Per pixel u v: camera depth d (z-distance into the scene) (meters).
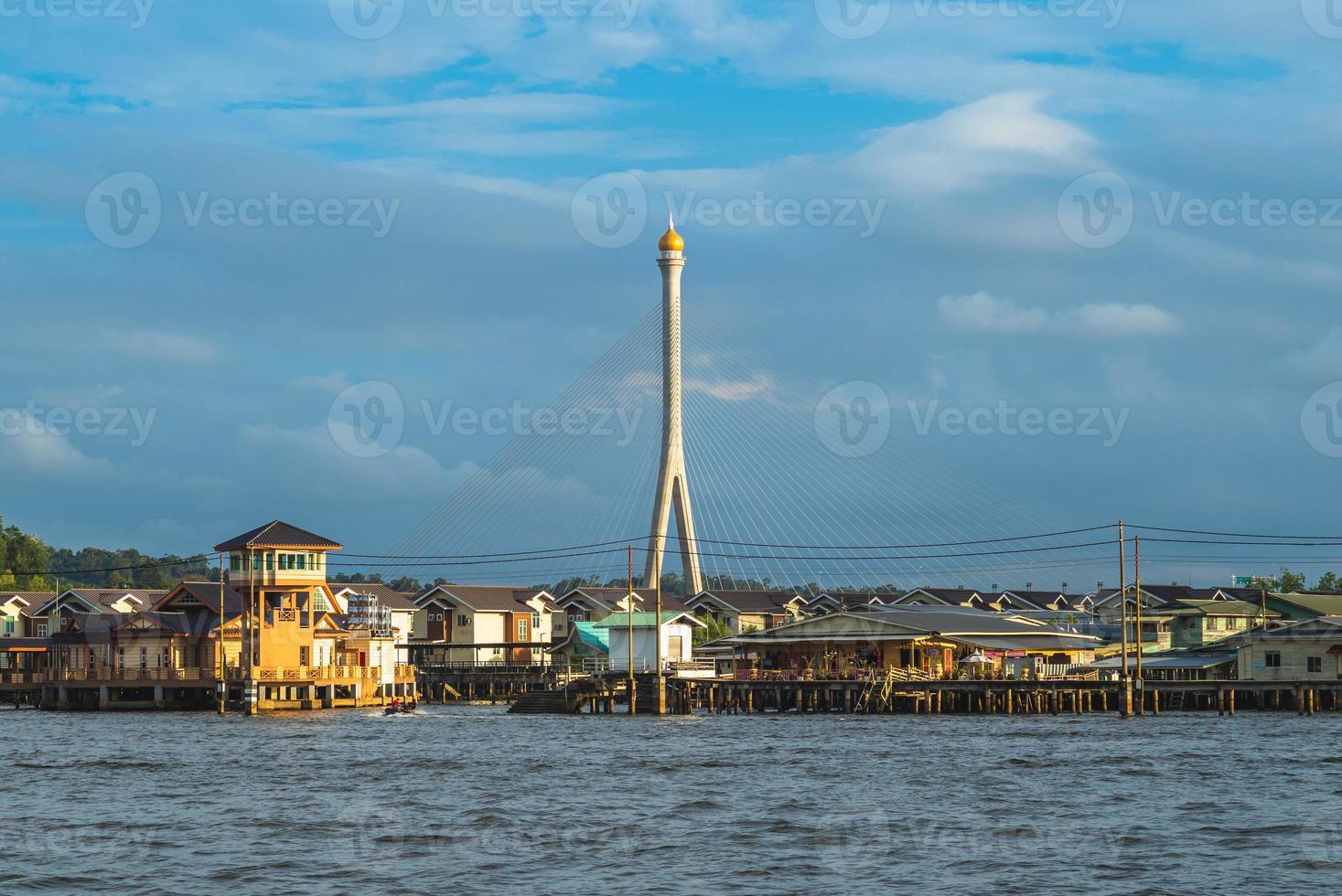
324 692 129.75
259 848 50.03
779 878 45.03
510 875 45.62
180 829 53.84
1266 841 50.19
